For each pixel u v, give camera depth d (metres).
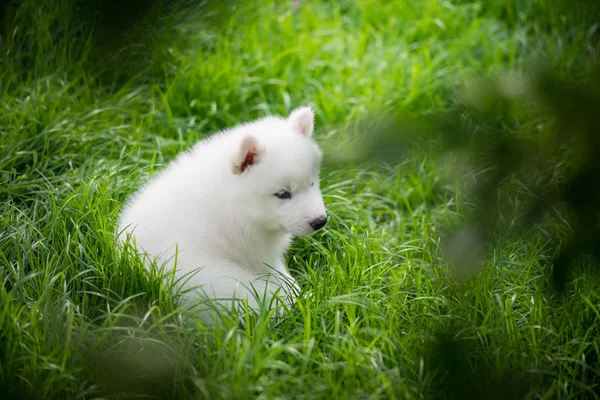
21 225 7.16
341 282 7.01
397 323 6.41
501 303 6.34
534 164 5.09
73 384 5.59
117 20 9.62
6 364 5.57
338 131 9.78
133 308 6.36
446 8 12.42
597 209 4.75
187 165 7.45
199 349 5.83
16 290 6.31
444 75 10.88
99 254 6.94
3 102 8.91
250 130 7.44
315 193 7.01
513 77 6.06
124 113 9.71
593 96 4.77
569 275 5.02
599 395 5.88
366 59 11.18
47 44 9.99
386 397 5.43
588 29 11.23
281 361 5.73
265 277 7.02
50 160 8.51
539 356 5.96
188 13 10.76
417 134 5.58
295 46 11.45
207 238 6.92
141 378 5.72
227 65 10.64
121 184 8.06
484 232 5.27
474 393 5.21
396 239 8.33
